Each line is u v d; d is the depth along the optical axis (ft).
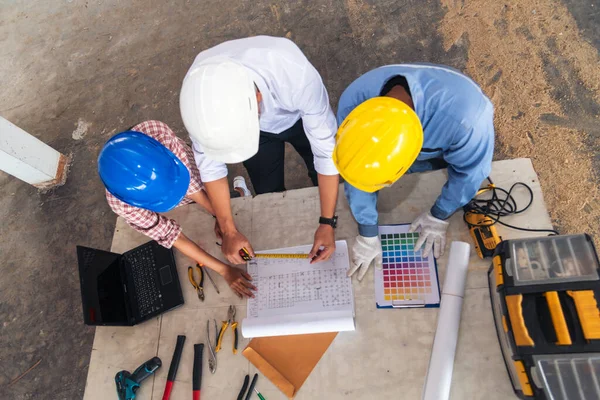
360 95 4.65
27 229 10.10
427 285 5.09
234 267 5.62
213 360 5.15
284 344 5.11
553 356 3.71
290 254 5.63
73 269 9.48
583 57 8.53
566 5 9.02
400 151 3.70
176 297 5.58
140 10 12.03
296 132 6.43
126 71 11.26
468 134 4.24
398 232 5.49
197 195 5.90
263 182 7.22
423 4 9.86
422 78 4.31
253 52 4.59
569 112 8.18
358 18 10.11
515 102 8.50
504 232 5.15
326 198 5.27
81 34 12.18
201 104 4.14
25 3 13.23
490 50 9.05
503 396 4.39
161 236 5.29
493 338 4.65
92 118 10.92
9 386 8.64
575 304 3.83
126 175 4.41
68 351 8.75
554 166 7.88
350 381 4.76
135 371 5.20
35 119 11.29
